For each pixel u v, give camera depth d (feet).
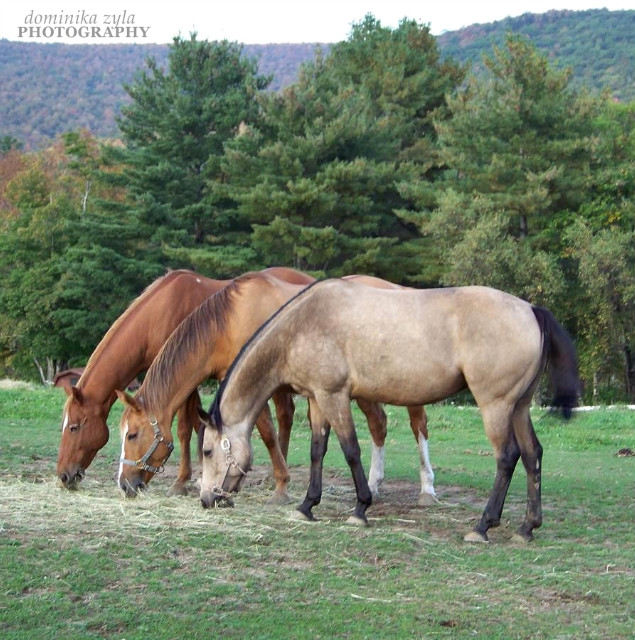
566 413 20.22
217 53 116.88
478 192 94.43
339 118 98.73
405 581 16.61
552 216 95.71
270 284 23.88
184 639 13.48
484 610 15.21
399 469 30.83
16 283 117.80
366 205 99.96
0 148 226.38
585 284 88.43
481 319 19.72
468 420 47.57
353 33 132.98
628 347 93.04
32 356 122.72
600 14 419.13
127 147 129.80
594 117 104.73
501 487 19.93
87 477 26.13
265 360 21.15
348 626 14.25
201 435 24.25
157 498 22.38
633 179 95.86
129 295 104.94
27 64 490.90
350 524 20.95
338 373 20.62
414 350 20.02
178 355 22.44
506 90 97.09
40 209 119.96
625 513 23.68
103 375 23.71
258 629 13.97
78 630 13.60
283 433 26.63
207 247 102.99
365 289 21.03
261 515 21.13
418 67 125.39
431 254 98.94
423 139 115.75
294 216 98.27
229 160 102.58
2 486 23.09
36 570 15.84
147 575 16.10
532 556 18.74
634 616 15.19
